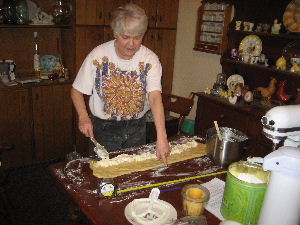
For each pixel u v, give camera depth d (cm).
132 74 168
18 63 306
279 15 259
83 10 285
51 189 255
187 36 345
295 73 239
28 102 278
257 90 279
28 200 238
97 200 112
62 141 308
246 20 281
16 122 276
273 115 103
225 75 294
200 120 297
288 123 102
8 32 293
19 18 268
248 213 101
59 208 229
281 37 256
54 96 291
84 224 130
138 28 141
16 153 284
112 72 166
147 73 170
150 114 317
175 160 144
